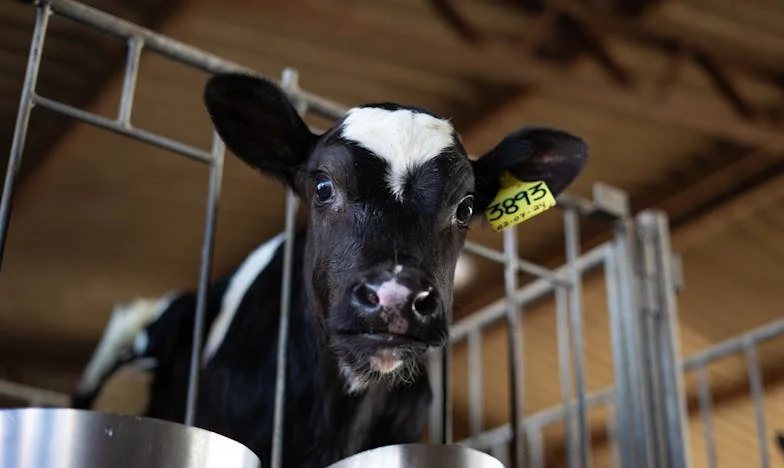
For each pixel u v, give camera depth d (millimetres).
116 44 6660
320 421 2982
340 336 2432
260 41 7129
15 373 11367
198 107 7438
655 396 4047
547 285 4836
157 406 3990
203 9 6602
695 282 10508
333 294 2533
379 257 2414
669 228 9812
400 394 3100
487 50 7070
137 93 7227
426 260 2457
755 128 8062
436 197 2627
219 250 9625
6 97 7246
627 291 4164
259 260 3697
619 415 4082
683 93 7914
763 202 9164
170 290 10109
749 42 7902
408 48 6910
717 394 11109
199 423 3244
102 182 8180
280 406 2855
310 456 2994
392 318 2314
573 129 8484
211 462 1906
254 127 3137
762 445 5109
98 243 9172
